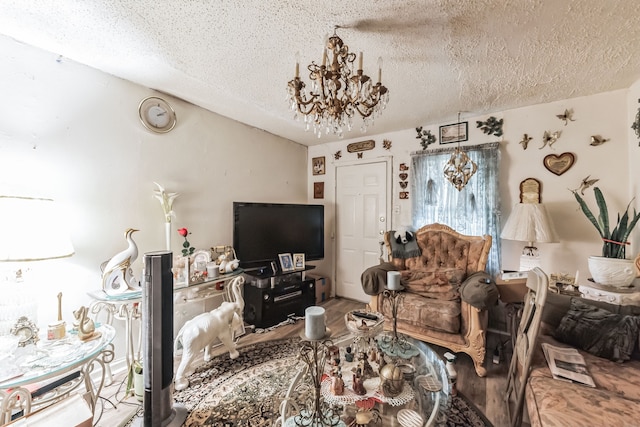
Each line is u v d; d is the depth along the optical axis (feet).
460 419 5.01
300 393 4.44
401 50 5.31
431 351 5.45
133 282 6.55
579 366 4.28
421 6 4.14
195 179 8.66
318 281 11.76
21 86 5.43
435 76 6.37
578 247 7.64
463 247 8.53
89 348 4.30
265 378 6.26
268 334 8.73
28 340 4.09
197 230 8.75
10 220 4.36
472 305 6.44
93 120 6.42
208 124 9.01
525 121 8.32
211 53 5.60
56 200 5.87
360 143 11.84
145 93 7.36
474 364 6.68
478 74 6.28
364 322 5.53
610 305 4.99
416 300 7.44
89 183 6.38
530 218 7.27
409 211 10.53
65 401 3.11
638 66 5.88
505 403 5.44
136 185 7.23
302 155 13.21
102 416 5.21
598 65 5.87
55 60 5.80
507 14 4.29
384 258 10.98
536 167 8.18
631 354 4.37
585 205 6.89
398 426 3.76
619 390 3.81
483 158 8.78
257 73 6.43
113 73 6.64
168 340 4.98
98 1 4.16
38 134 5.64
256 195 10.81
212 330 6.56
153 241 7.57
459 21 4.47
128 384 5.82
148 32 4.94
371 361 4.80
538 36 4.84
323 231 11.54
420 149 10.27
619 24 4.46
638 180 6.61
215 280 7.60
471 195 9.01
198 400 5.54
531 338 4.42
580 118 7.57
